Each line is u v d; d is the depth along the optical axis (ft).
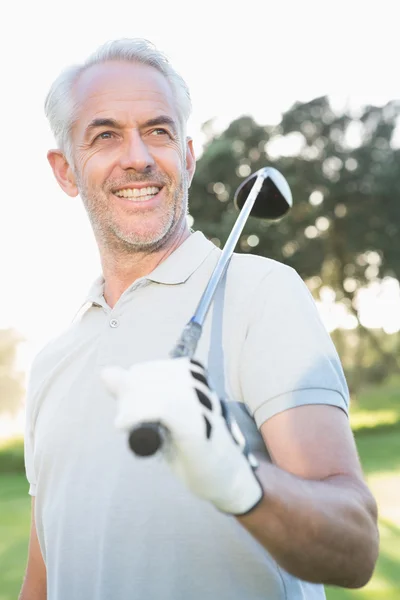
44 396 6.43
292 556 4.45
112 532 5.63
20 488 36.96
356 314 75.31
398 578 18.17
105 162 6.43
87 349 6.32
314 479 4.95
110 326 6.15
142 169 6.32
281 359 5.32
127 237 6.36
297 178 70.54
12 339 53.47
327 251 73.00
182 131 6.67
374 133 73.15
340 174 72.28
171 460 3.85
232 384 5.53
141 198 6.42
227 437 3.87
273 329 5.44
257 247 69.51
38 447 6.31
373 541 4.77
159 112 6.45
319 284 75.72
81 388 6.15
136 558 5.54
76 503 5.88
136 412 3.61
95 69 6.62
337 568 4.59
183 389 3.69
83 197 6.72
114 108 6.42
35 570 6.97
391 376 79.25
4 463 45.73
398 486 30.68
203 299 5.22
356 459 5.11
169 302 6.04
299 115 71.67
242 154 70.28
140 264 6.47
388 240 73.61
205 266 6.12
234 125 70.33
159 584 5.46
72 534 5.89
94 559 5.74
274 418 5.22
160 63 6.66
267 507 4.25
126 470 5.67
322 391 5.22
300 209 72.08
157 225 6.38
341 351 76.43
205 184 69.62
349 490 4.78
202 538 5.40
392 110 72.69
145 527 5.53
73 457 6.00
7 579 19.20
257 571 5.37
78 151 6.65
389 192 72.28
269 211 7.47
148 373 3.72
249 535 5.38
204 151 69.77
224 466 3.87
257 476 4.23
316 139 72.43
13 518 27.99
